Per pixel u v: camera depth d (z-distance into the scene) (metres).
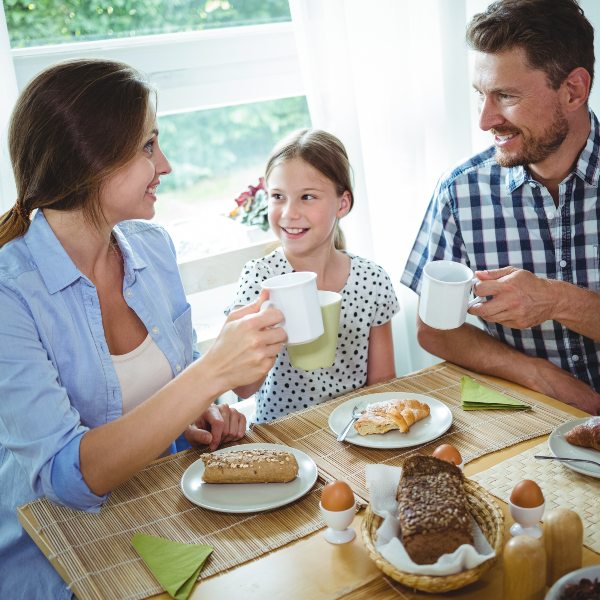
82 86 1.10
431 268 1.20
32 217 1.26
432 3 2.00
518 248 1.60
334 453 1.16
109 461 1.03
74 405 1.23
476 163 1.63
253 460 1.08
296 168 1.53
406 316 2.18
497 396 1.30
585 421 1.15
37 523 1.04
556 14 1.33
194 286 1.99
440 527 0.80
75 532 1.01
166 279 1.46
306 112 2.33
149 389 1.32
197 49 2.08
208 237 2.16
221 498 1.05
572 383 1.40
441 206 1.65
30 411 1.09
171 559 0.92
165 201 2.26
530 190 1.55
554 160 1.47
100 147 1.11
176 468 1.17
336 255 1.67
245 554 0.93
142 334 1.35
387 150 2.06
